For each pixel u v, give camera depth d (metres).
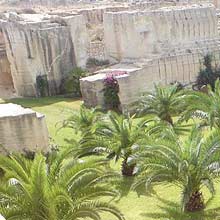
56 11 60.59
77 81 47.84
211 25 51.44
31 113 28.02
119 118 27.28
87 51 51.78
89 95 44.22
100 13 60.56
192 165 20.78
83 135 30.20
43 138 28.61
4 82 54.59
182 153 20.95
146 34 48.06
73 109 43.19
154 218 21.95
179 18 49.34
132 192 24.91
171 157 20.88
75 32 50.16
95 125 27.62
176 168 20.83
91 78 44.53
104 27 51.56
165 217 21.94
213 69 50.50
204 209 22.23
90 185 18.12
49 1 72.38
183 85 48.75
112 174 19.66
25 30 48.03
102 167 23.47
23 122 27.81
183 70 48.78
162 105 36.19
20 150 27.92
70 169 18.14
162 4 63.44
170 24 48.78
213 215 21.62
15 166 18.00
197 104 31.92
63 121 36.12
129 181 26.22
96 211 18.27
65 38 49.62
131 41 49.00
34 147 28.22
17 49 49.09
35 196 17.03
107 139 26.75
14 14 51.59
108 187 18.72
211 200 22.97
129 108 44.00
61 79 49.97
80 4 71.56
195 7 51.19
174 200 23.64
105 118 29.78
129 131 26.50
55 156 21.38
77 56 50.53
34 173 17.08
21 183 17.12
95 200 20.27
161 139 22.52
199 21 50.47
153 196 24.38
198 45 50.31
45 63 49.06
